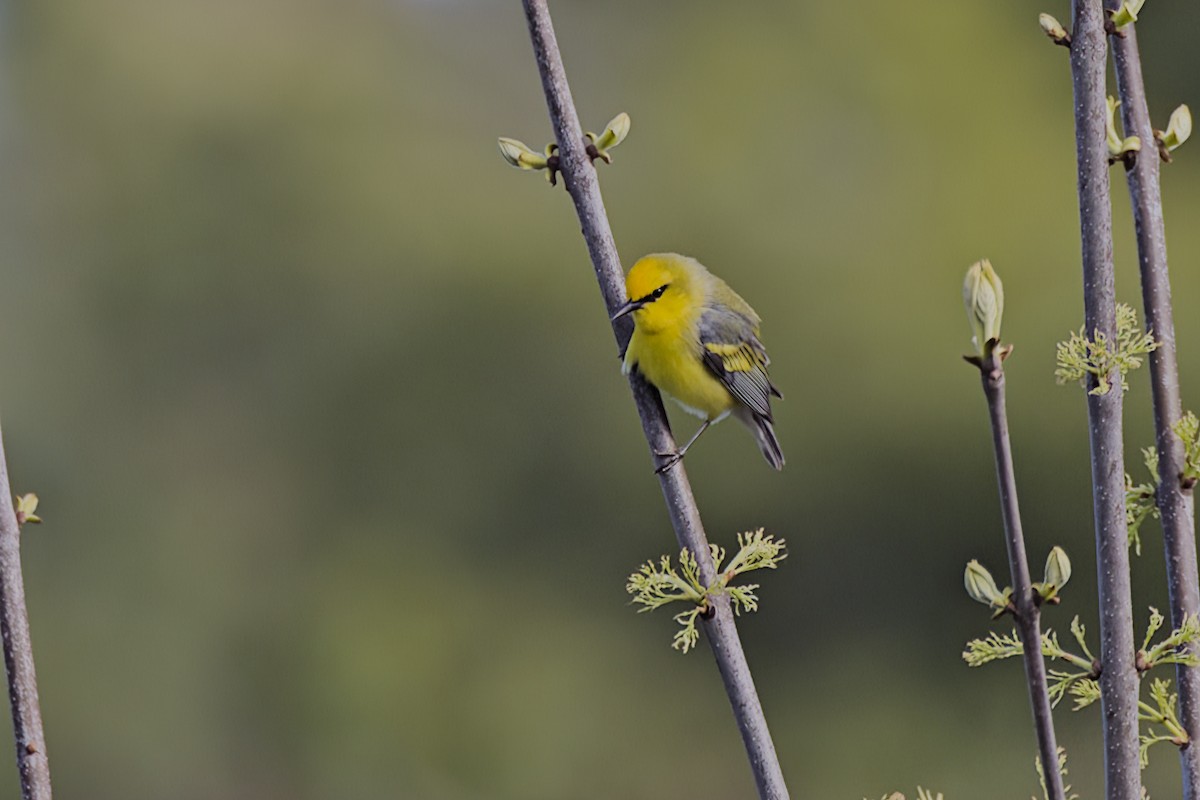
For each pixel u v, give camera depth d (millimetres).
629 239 26125
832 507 24359
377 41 27797
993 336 2828
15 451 25250
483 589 25328
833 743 23969
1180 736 3752
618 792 24156
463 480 25594
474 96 27906
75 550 25297
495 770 24094
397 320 25812
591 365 25266
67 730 24266
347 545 25547
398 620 24844
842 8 26578
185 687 24875
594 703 24516
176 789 24531
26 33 26594
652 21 27891
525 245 25844
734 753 24344
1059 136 25984
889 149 25828
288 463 25984
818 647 24484
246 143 26219
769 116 26312
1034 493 23297
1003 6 27031
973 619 23656
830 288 24844
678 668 24766
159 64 26438
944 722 23641
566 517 25359
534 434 25438
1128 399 21016
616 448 24969
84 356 26031
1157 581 20562
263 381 26094
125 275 26016
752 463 24312
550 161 4492
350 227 26047
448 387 25609
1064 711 17531
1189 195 23875
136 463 25781
